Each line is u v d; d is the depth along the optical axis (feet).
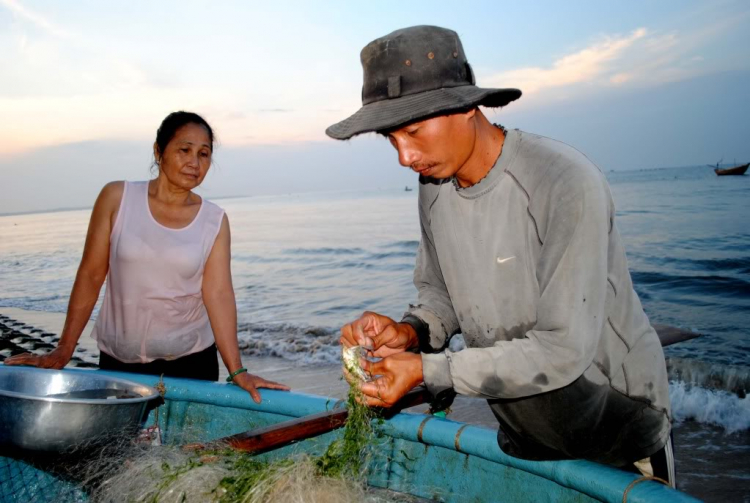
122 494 6.13
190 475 5.82
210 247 10.49
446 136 5.25
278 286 60.95
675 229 77.46
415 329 6.96
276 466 5.88
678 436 19.60
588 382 5.55
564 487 6.25
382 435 7.54
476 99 4.97
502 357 5.18
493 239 5.72
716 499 15.16
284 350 33.22
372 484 7.72
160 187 10.39
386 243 93.20
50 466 6.86
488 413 20.65
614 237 5.52
